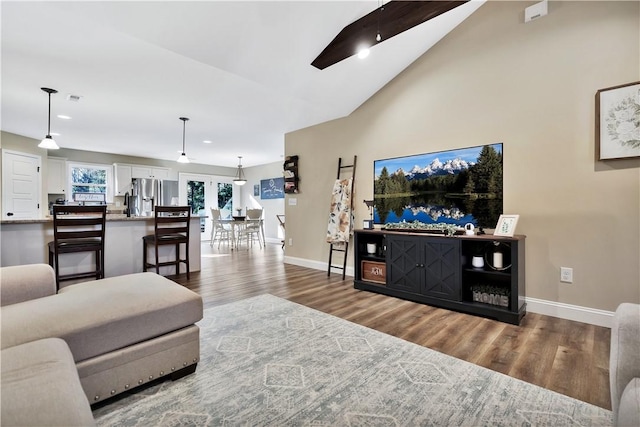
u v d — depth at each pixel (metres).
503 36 2.88
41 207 5.77
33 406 0.79
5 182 5.02
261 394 1.54
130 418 1.36
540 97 2.69
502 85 2.89
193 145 6.36
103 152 7.03
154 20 2.18
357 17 2.72
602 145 2.40
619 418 0.87
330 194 4.54
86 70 2.92
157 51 2.58
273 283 3.83
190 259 4.49
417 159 3.50
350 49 2.79
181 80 3.15
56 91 3.41
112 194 7.17
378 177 3.89
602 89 2.40
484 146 2.99
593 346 2.07
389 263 3.27
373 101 3.95
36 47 2.50
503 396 1.53
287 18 2.43
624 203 2.34
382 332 2.31
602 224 2.42
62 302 1.52
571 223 2.55
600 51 2.42
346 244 4.08
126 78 3.10
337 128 4.43
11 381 0.89
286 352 1.99
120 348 1.45
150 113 4.20
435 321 2.54
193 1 2.10
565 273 2.59
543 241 2.68
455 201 3.19
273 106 3.94
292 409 1.43
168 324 1.61
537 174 2.71
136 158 7.61
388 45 3.12
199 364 1.83
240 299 3.15
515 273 2.49
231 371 1.75
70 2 1.96
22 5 1.97
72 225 3.10
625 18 2.32
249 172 9.66
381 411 1.42
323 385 1.62
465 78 3.12
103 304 1.50
